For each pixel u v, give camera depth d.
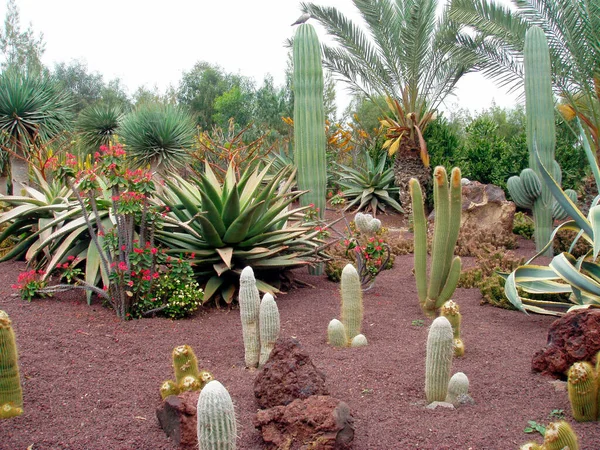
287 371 3.50
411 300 6.64
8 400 3.46
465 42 13.62
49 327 5.09
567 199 5.95
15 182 11.24
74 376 4.09
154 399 3.76
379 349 4.70
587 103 12.42
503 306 6.21
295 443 2.97
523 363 4.38
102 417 3.46
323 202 8.03
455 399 3.66
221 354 4.75
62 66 36.94
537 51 9.09
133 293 5.55
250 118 26.42
